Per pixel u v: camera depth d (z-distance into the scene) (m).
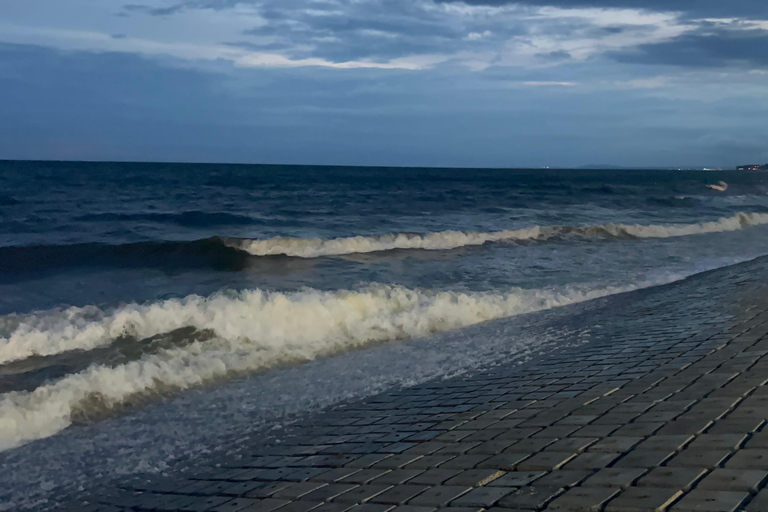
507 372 5.75
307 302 8.43
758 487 2.25
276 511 2.93
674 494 2.30
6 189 39.84
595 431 3.36
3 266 14.23
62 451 4.70
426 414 4.52
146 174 67.12
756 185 62.53
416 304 9.43
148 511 3.35
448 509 2.55
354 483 3.17
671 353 5.38
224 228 21.45
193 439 4.78
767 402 3.41
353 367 6.79
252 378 6.52
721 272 12.25
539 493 2.55
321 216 26.06
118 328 7.53
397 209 29.98
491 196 39.81
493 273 13.32
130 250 15.69
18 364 6.65
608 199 38.03
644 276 12.86
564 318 8.89
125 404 5.72
